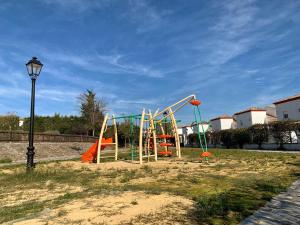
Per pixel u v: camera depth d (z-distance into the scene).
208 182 8.66
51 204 6.40
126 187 8.21
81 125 54.56
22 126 41.88
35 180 10.52
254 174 10.08
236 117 47.69
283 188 7.30
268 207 5.56
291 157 17.05
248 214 5.13
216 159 17.62
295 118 34.78
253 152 23.89
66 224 4.89
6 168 15.47
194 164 14.90
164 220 4.93
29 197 7.55
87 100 55.56
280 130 29.19
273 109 50.66
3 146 24.36
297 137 27.83
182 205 5.88
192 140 53.44
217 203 5.84
